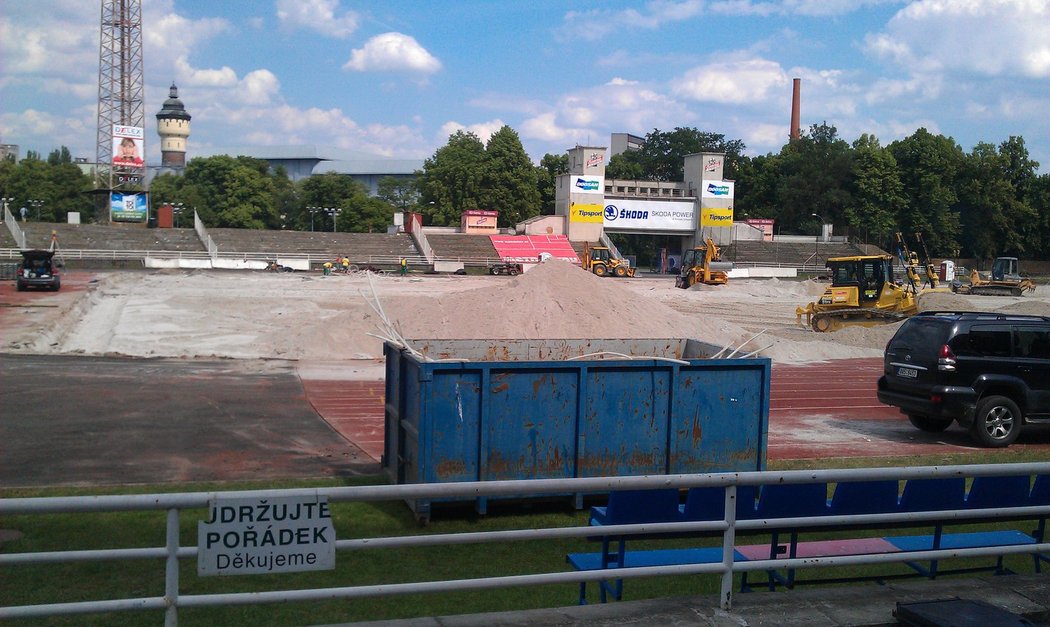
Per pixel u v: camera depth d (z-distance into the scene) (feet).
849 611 19.76
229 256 237.45
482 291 82.33
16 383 60.08
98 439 44.19
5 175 386.11
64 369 67.26
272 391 60.54
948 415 48.06
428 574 25.43
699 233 282.36
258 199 386.11
